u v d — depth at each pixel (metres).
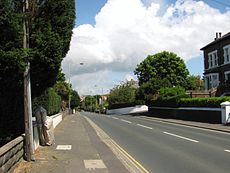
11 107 14.14
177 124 35.50
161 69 83.44
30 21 13.84
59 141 20.19
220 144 18.94
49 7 14.80
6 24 10.68
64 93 53.06
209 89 53.25
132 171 11.94
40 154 15.07
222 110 32.03
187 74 85.50
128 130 28.62
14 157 11.30
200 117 37.25
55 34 14.44
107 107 98.62
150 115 57.31
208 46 56.06
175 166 12.85
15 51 10.95
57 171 11.60
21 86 13.38
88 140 21.14
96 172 11.67
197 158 14.49
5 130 13.91
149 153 16.11
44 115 17.86
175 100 45.09
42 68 14.65
